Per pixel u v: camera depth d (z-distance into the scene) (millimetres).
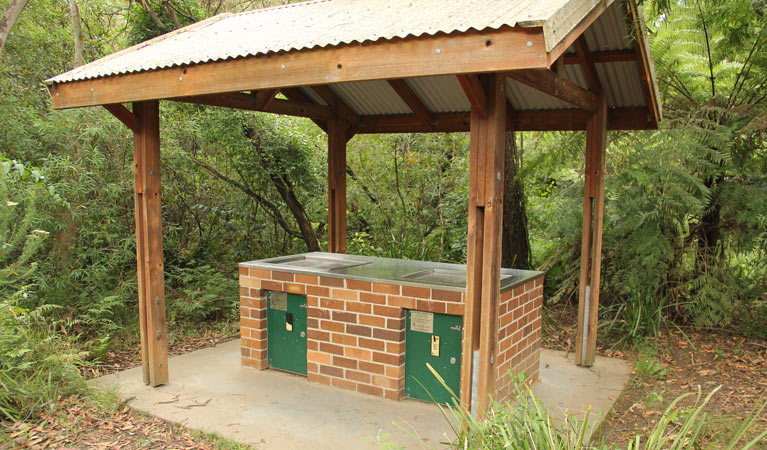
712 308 5363
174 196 6980
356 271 4246
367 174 8422
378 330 3902
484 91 2832
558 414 3650
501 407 2805
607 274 5965
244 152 7344
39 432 3385
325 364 4160
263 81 2932
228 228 7441
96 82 3662
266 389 4086
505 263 6680
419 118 5191
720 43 5777
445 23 2541
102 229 5758
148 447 3221
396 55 2510
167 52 3686
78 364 4508
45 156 5777
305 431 3396
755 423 3545
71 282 5504
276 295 4434
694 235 5793
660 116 4523
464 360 3057
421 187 8250
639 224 5207
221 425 3477
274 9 4738
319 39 2801
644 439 3367
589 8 2615
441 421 3543
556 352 5086
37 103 6758
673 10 5844
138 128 3920
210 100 4059
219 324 5922
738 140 5484
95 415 3619
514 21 2201
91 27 8664
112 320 5383
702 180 5273
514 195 6668
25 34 6859
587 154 4504
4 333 3801
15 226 4977
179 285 6766
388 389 3896
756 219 5223
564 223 6223
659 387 4270
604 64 4137
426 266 4574
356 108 5566
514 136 6676
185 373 4426
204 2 8836
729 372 4555
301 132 7941
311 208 8375
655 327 5270
